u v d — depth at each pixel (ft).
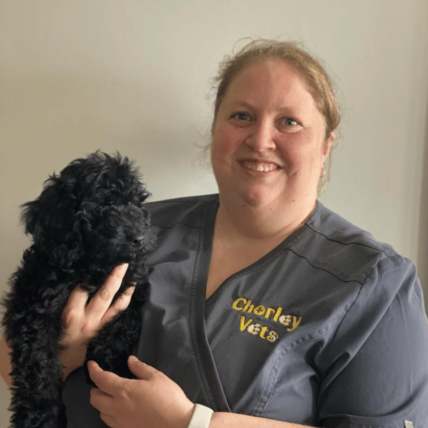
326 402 3.74
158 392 3.49
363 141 5.94
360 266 3.86
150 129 5.74
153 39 5.57
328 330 3.64
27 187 5.67
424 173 6.09
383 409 3.54
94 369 3.81
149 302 4.13
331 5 5.69
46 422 4.04
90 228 4.02
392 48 5.82
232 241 4.42
